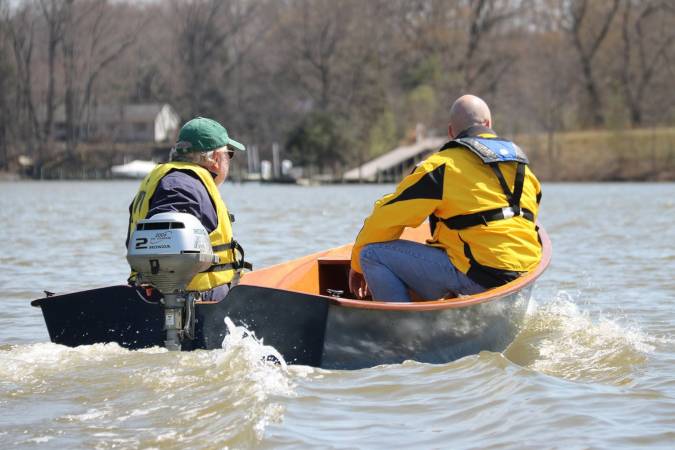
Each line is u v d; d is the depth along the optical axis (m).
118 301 16.23
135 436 12.46
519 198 17.73
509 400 14.23
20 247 40.88
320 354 15.72
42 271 32.47
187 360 15.65
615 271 31.62
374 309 15.85
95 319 16.48
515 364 16.75
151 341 16.23
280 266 21.11
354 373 15.78
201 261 15.65
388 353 16.48
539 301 25.09
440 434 12.70
